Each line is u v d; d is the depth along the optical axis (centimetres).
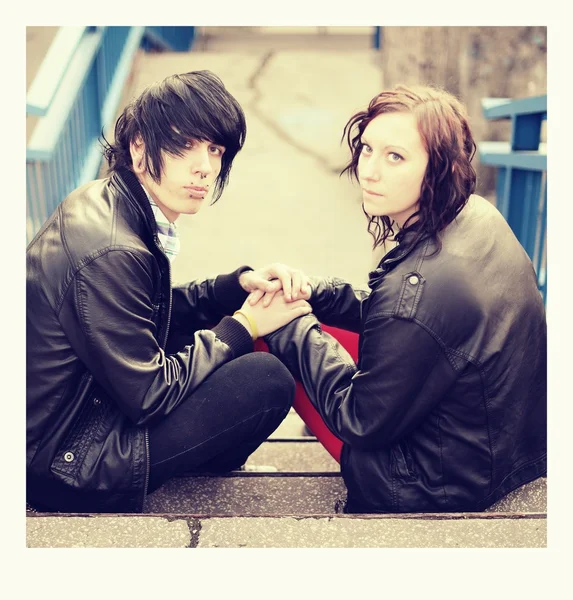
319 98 649
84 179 453
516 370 174
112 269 167
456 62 470
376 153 166
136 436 177
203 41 1059
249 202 549
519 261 175
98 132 494
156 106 172
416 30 476
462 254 166
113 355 167
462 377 168
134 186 179
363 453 183
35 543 169
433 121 162
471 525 174
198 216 540
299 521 174
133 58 654
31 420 175
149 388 171
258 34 1069
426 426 179
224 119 173
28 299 173
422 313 163
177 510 198
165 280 184
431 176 165
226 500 202
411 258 168
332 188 565
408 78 484
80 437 177
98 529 172
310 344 187
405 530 172
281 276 192
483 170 473
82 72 430
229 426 181
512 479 190
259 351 196
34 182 346
